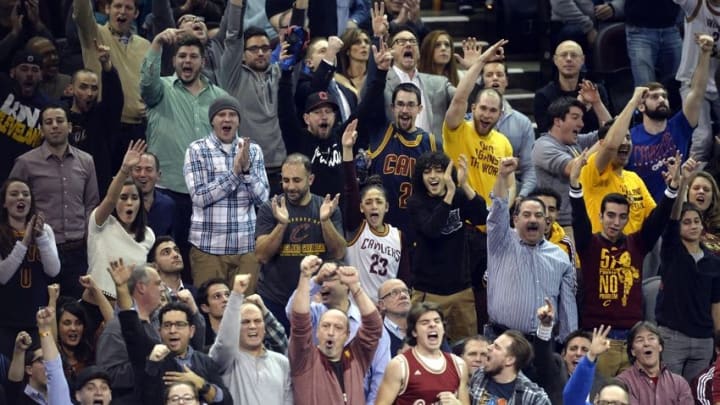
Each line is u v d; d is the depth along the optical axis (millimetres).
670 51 49219
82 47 43750
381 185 40688
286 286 38750
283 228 38375
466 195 39844
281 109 42344
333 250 38875
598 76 49500
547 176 42938
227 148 40344
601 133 43062
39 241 37969
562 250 39406
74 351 36875
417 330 34781
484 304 41125
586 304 40406
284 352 36719
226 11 43844
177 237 41531
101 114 42219
